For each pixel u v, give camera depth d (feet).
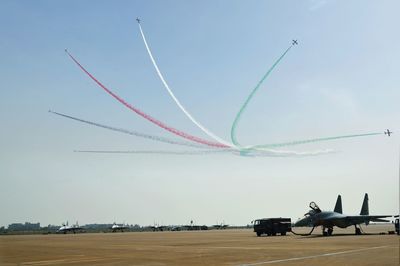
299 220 305.94
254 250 141.79
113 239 292.20
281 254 120.88
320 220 277.44
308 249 138.72
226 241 221.25
